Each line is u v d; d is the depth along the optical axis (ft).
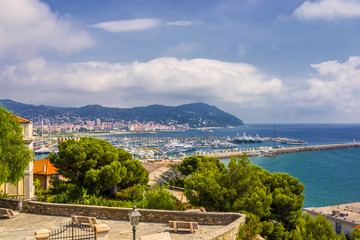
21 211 71.15
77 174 126.00
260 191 100.17
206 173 105.70
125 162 139.64
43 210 69.36
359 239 91.40
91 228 55.83
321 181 398.42
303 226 97.14
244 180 97.40
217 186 96.58
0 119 77.20
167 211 61.46
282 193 124.77
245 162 100.99
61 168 126.52
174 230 54.54
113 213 64.44
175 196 144.46
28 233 54.03
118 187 139.23
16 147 78.79
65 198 102.37
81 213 66.74
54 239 48.67
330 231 95.96
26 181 104.99
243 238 52.75
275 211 119.03
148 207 92.53
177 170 228.63
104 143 142.31
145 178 147.13
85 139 140.87
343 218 153.69
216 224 59.16
